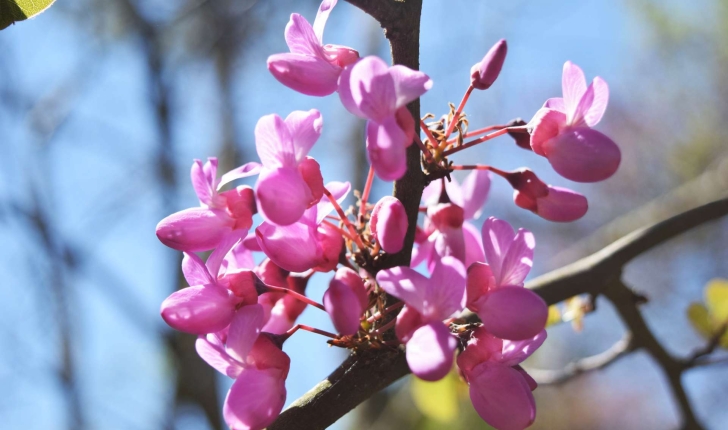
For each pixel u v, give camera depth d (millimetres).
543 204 190
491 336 181
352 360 184
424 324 172
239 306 182
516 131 186
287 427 183
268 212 176
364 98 173
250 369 179
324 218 188
